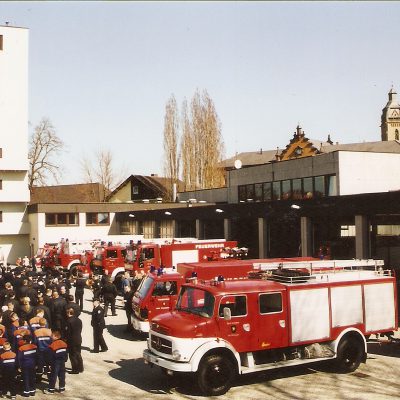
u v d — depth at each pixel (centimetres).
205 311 1187
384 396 1120
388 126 12488
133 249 2530
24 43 5019
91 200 7606
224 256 2480
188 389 1200
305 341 1266
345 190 3219
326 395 1132
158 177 7438
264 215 2823
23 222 5069
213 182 5812
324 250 2436
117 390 1196
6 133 4931
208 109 5906
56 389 1201
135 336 1802
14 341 1267
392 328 1400
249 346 1195
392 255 2056
